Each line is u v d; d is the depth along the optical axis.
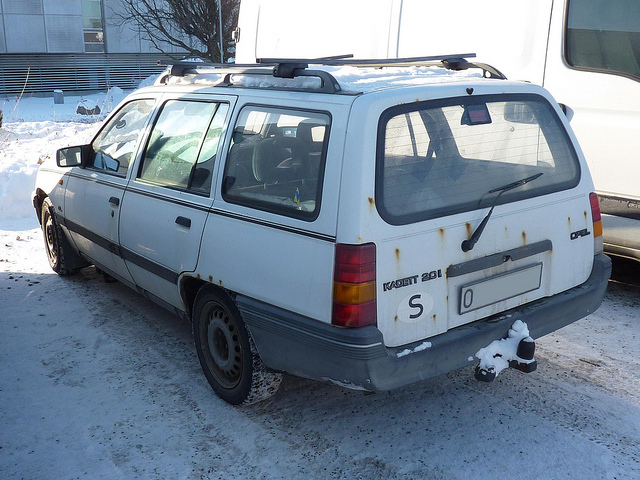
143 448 3.51
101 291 5.89
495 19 5.92
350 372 3.08
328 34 7.46
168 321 5.21
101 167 5.18
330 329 3.08
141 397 4.05
